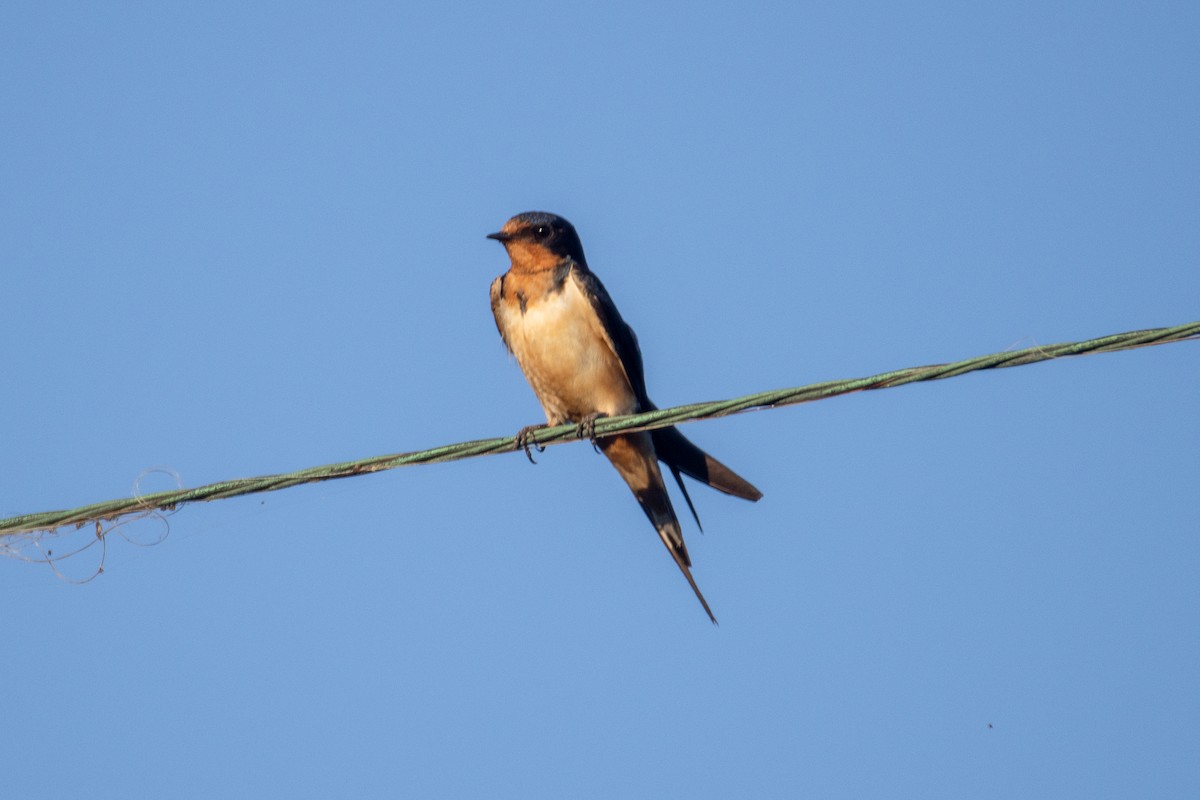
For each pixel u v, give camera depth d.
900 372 9.27
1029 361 8.98
